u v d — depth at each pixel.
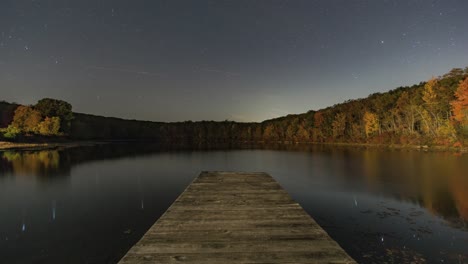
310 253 3.42
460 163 18.92
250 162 23.84
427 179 13.41
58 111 58.66
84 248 5.79
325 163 21.69
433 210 8.33
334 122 61.44
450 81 39.28
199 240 3.84
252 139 95.94
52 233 6.68
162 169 19.34
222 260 3.23
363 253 5.47
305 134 71.88
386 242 6.00
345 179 14.08
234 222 4.64
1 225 7.29
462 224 7.06
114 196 10.75
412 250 5.58
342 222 7.39
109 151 37.28
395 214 8.01
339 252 3.44
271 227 4.39
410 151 30.92
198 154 33.31
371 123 51.59
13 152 31.19
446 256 5.30
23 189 12.09
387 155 26.62
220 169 19.47
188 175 16.53
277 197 6.48
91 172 17.42
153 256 3.33
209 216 4.98
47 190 11.93
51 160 23.86
